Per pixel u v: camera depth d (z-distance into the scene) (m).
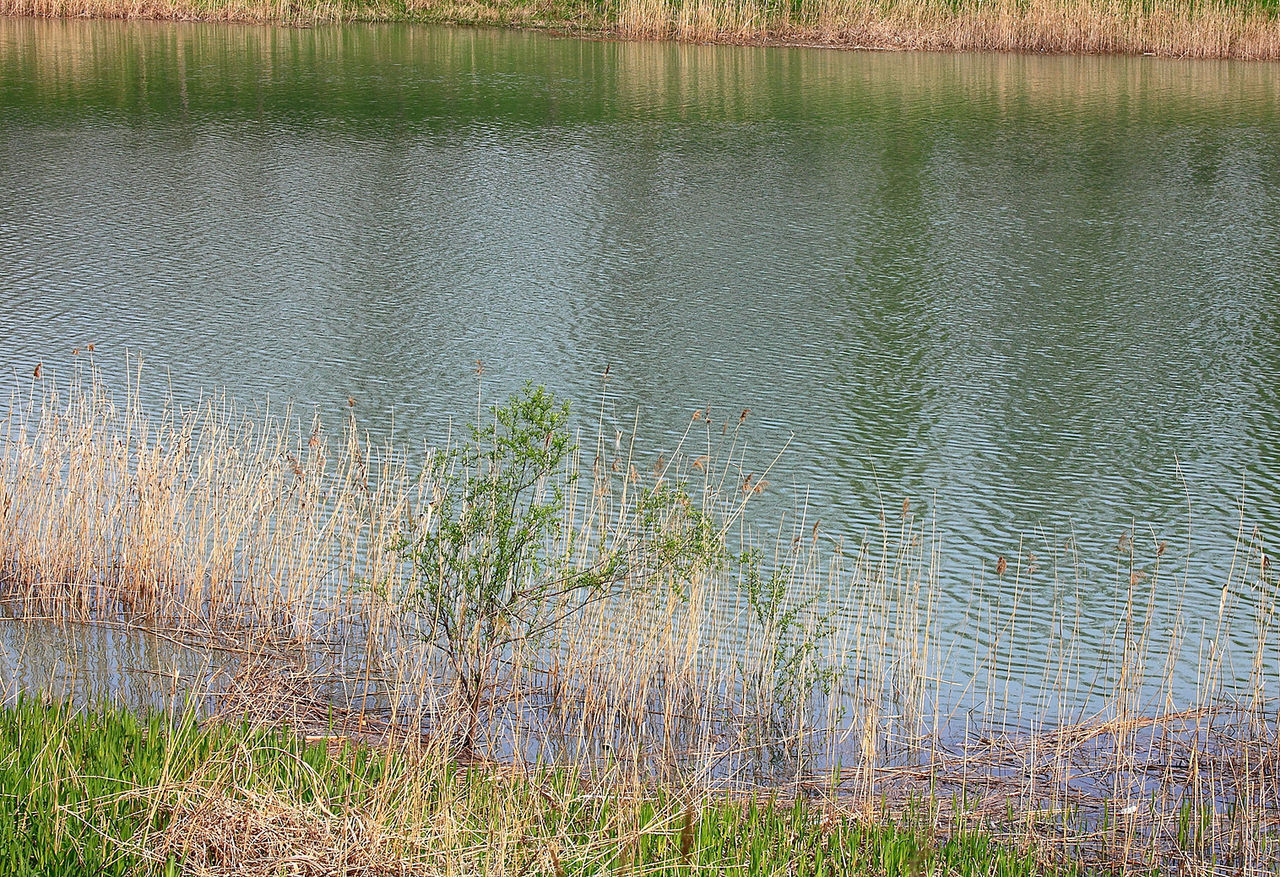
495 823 10.01
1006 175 39.94
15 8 61.28
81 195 35.16
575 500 18.42
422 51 56.50
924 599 16.81
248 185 36.75
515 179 38.38
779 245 33.28
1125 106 48.84
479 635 13.34
